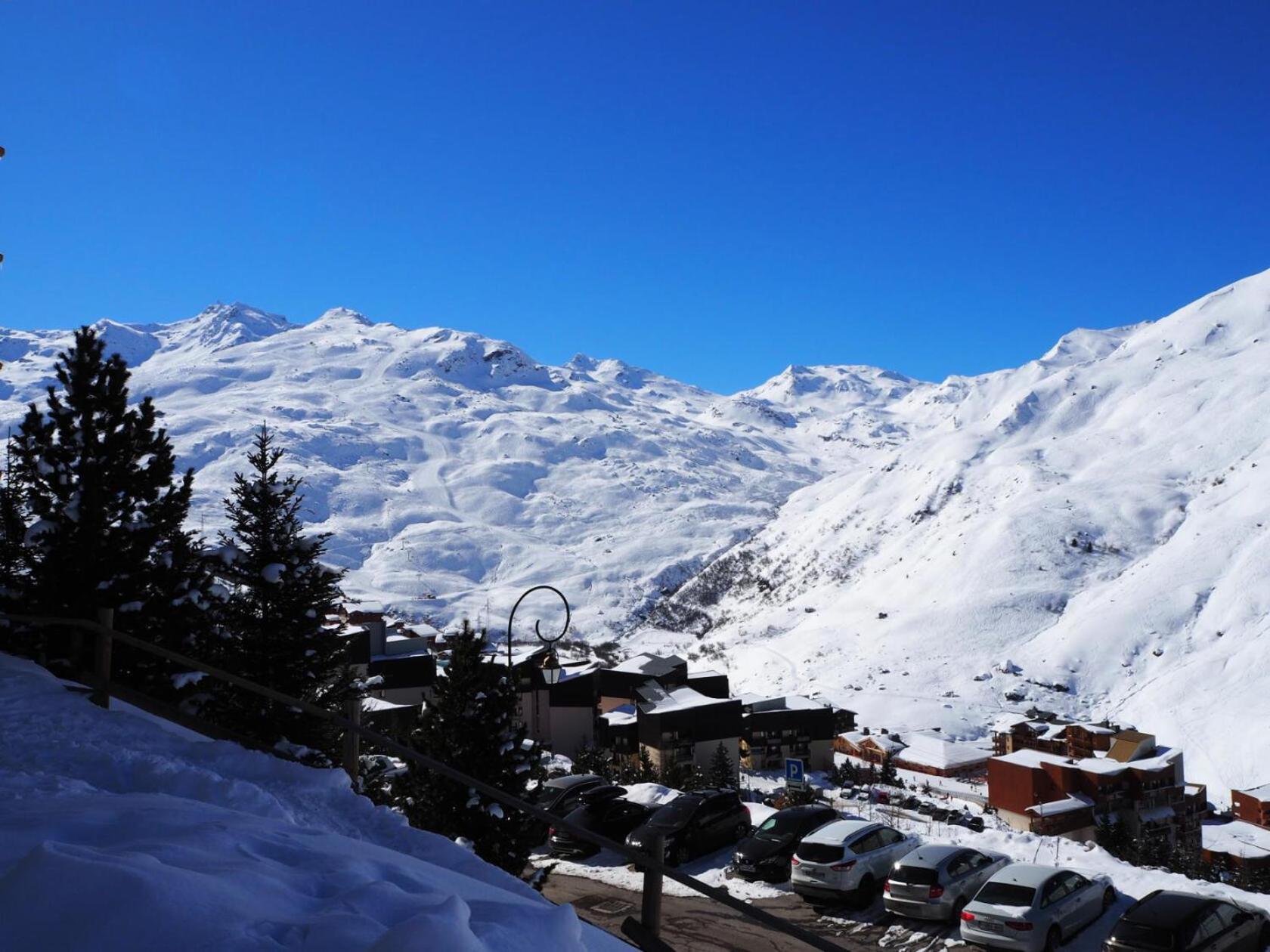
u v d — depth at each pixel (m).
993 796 77.12
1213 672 150.25
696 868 23.31
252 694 20.03
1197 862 65.75
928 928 18.19
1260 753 118.12
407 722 38.72
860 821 21.14
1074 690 160.12
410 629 90.50
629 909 19.95
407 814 20.59
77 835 5.41
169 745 9.66
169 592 18.34
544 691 75.75
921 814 33.53
